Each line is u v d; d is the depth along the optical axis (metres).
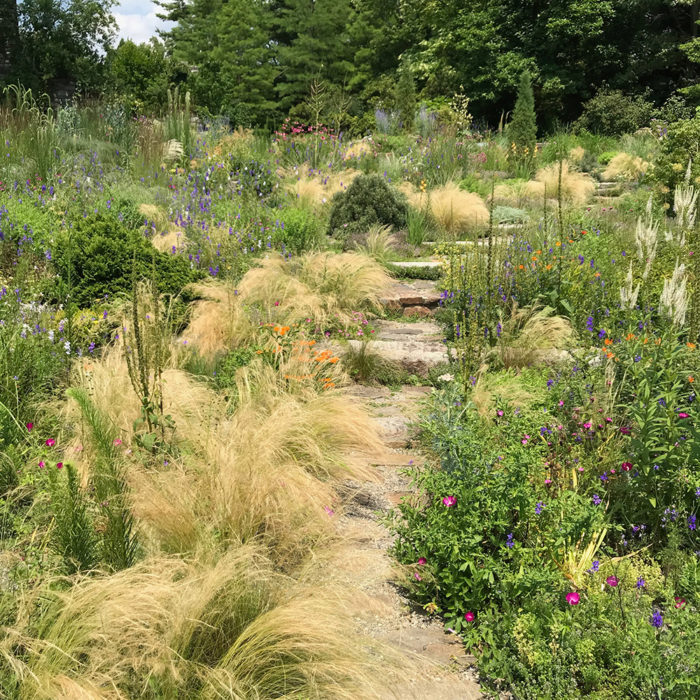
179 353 5.83
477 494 3.50
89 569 2.95
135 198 11.28
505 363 6.38
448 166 15.40
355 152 16.36
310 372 5.61
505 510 3.43
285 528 3.61
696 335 5.38
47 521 3.50
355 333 7.44
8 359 4.78
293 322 6.88
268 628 2.67
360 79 39.09
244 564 2.98
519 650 2.93
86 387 4.53
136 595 2.65
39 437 4.31
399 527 3.73
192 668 2.59
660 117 22.19
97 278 6.98
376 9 38.53
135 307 4.00
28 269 7.09
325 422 4.82
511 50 28.95
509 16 28.97
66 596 2.64
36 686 2.38
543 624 3.04
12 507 3.74
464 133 18.84
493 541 3.44
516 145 18.67
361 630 3.17
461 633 3.21
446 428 4.21
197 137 17.17
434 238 11.39
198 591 2.73
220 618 2.77
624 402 4.73
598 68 28.17
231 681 2.42
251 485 3.61
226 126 19.98
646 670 2.68
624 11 27.25
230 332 6.57
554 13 27.38
